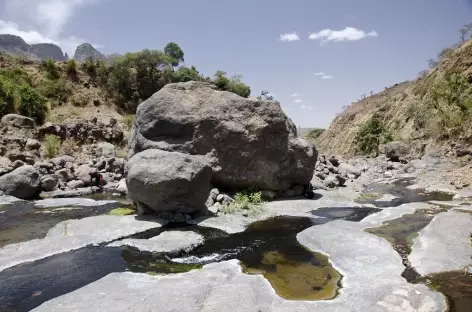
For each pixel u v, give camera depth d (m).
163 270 5.38
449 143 18.16
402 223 7.55
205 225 7.57
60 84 27.22
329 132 48.84
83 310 4.08
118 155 15.67
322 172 12.79
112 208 8.91
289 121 10.84
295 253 6.12
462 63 24.66
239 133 9.48
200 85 10.03
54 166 12.13
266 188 9.98
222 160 9.52
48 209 8.77
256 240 6.77
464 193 10.55
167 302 4.18
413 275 5.07
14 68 26.25
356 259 5.62
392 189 11.70
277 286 4.92
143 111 9.71
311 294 4.66
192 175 7.70
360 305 4.18
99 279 4.95
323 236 6.69
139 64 30.91
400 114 30.72
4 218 7.95
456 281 4.83
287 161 10.12
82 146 16.05
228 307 4.09
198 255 6.07
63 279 5.05
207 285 4.62
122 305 4.17
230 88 33.34
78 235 6.61
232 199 9.27
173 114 9.45
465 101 18.52
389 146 18.95
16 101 19.34
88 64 30.02
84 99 27.59
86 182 11.58
